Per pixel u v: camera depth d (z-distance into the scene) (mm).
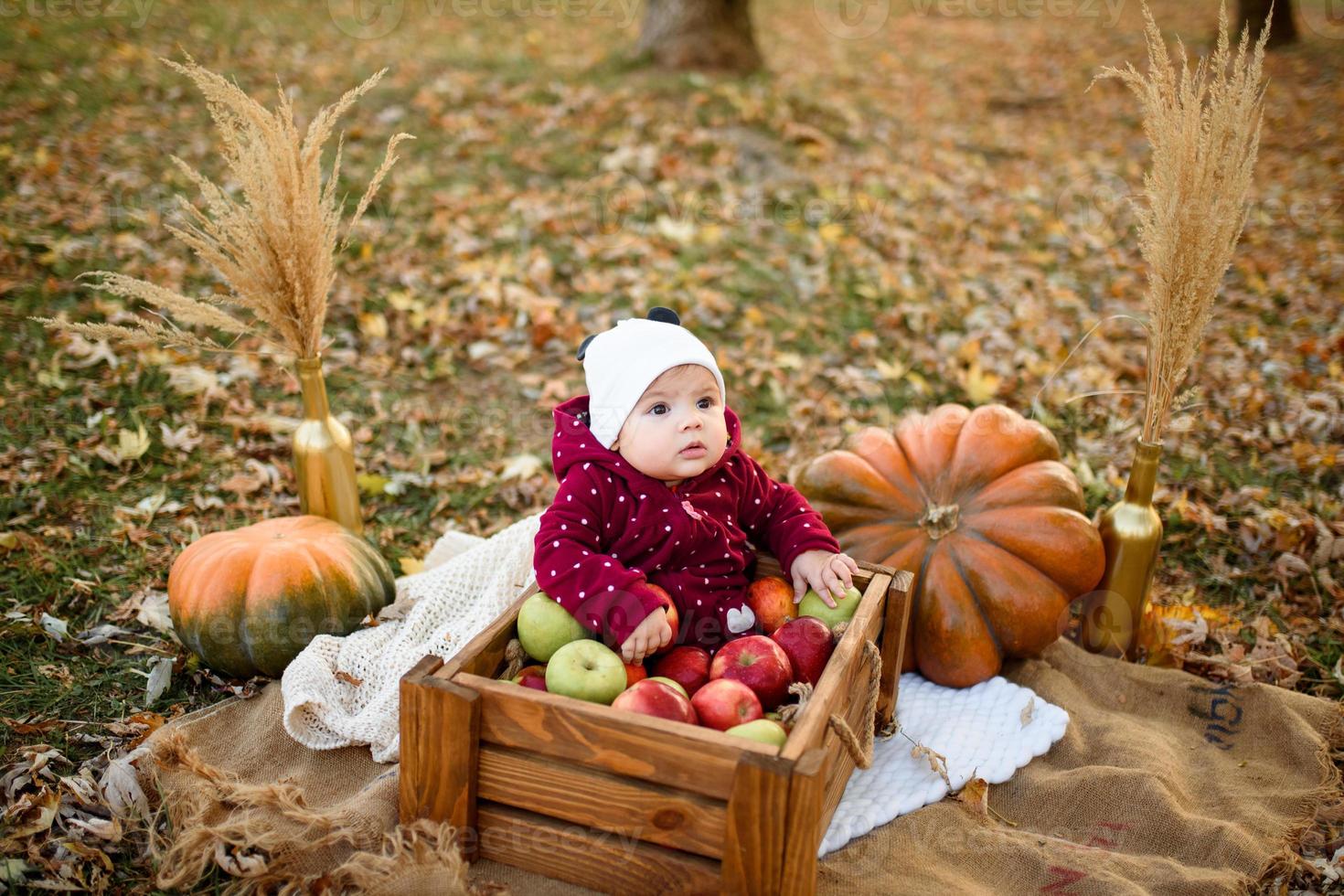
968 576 3051
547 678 2316
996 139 9680
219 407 4551
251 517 3904
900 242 6836
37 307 4980
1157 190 2959
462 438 4613
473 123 8094
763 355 5367
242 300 3168
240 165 3047
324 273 3209
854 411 4945
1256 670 3195
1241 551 3848
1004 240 7164
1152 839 2512
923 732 2879
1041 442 3252
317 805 2527
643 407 2594
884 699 2775
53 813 2408
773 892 2033
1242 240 7141
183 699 2967
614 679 2314
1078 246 7090
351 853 2342
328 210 3262
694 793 2055
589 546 2580
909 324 5781
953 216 7445
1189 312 2932
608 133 8023
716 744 1996
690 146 7922
